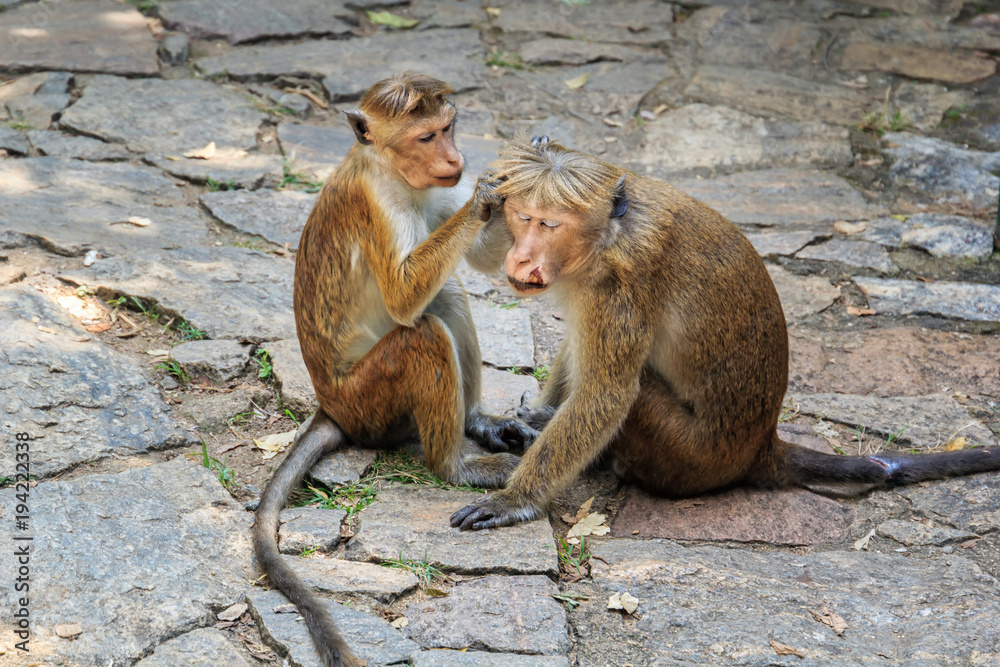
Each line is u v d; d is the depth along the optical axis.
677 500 9.32
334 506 8.82
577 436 8.59
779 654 7.26
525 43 19.56
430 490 9.05
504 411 10.45
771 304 8.96
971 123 17.50
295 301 9.35
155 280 11.88
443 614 7.46
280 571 7.56
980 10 21.95
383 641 7.08
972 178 15.84
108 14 19.50
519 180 7.83
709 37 20.19
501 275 13.27
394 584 7.69
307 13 19.84
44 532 7.93
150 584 7.54
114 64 17.41
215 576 7.73
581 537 8.51
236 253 12.78
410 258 8.52
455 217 8.36
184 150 15.20
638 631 7.50
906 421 10.67
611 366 8.48
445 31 19.89
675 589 7.96
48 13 19.44
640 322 8.42
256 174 14.67
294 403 10.22
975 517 9.13
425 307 8.99
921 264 13.82
